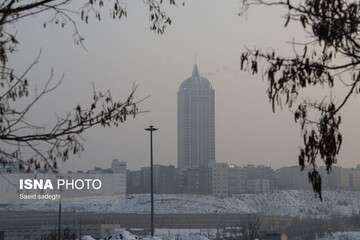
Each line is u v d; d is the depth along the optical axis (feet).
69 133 33.83
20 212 506.07
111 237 156.35
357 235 434.30
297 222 537.65
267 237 198.90
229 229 491.72
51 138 33.35
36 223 497.87
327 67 31.48
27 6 33.01
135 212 603.67
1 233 296.71
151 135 215.31
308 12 30.76
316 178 31.12
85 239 177.47
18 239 436.35
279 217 548.72
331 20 30.60
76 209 573.74
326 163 31.30
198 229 542.16
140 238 157.89
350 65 31.22
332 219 540.11
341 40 30.73
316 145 31.40
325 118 31.55
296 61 31.94
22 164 33.19
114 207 621.72
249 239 345.51
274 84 32.17
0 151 32.81
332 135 31.22
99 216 551.18
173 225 563.07
